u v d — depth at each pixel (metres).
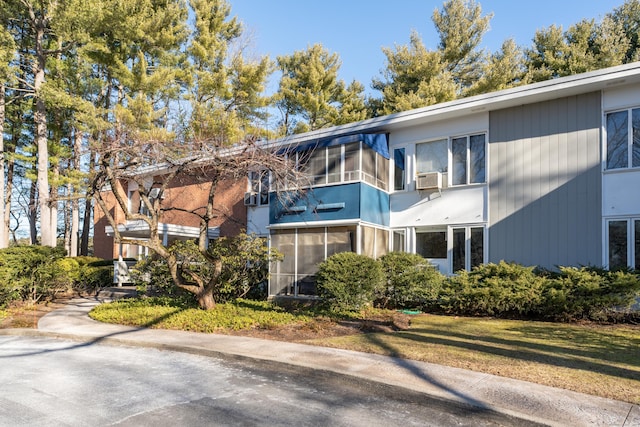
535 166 12.65
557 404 4.81
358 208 13.55
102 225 26.20
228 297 13.45
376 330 9.55
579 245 11.83
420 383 5.54
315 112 29.36
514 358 6.84
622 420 4.38
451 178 14.17
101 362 7.32
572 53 25.70
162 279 13.70
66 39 17.97
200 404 5.14
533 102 12.76
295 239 14.77
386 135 15.55
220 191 19.41
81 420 4.61
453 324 10.22
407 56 26.52
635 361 6.66
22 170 29.94
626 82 11.16
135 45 22.81
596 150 11.73
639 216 11.08
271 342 8.34
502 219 13.09
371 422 4.59
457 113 13.67
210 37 26.00
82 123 20.09
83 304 14.90
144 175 13.26
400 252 13.27
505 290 10.83
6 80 18.20
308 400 5.30
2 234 20.41
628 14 28.08
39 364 7.18
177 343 8.33
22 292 13.98
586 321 10.22
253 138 11.12
